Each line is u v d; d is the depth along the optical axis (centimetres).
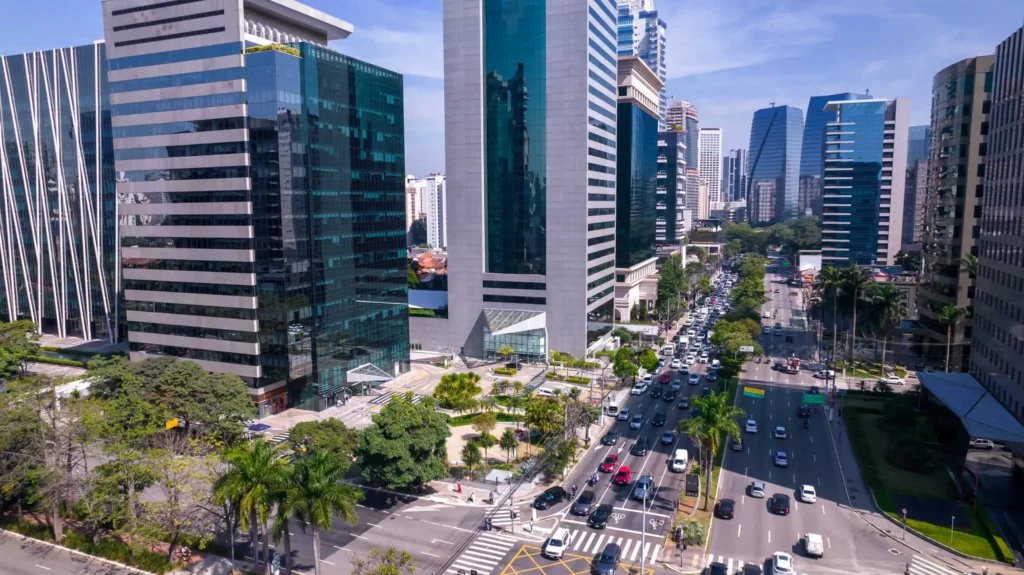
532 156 14012
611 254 16188
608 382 12700
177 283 10906
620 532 6869
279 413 10856
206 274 10594
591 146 14025
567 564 6225
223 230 10362
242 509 5109
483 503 7588
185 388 8456
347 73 11481
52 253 15188
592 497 7606
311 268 10656
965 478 8262
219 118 10175
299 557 6334
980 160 13100
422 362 14525
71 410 6550
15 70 14800
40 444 6444
